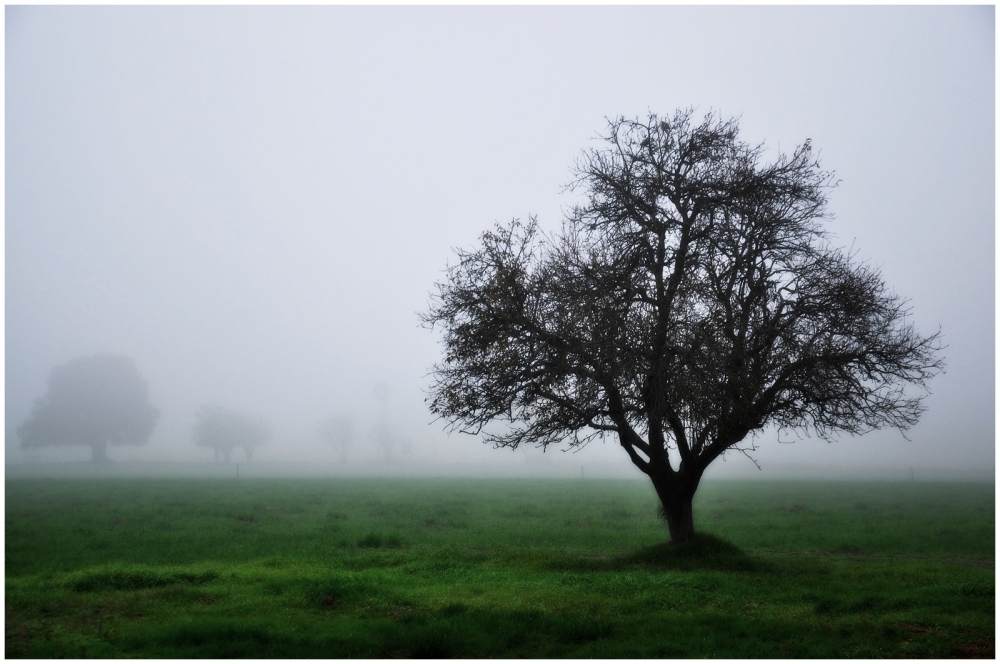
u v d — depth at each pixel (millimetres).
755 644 11836
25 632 12172
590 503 42750
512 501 44344
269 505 39844
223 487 58000
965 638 12234
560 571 18906
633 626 13062
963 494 51188
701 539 20484
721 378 18016
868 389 19234
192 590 15328
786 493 53156
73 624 12789
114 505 38375
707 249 20578
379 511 37000
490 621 13117
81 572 17172
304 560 20219
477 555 21531
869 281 20219
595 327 18516
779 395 19703
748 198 20297
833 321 19438
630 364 17844
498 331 19625
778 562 20609
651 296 20578
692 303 19641
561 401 19312
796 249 20750
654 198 20828
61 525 28109
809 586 16750
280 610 14000
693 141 21078
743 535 27047
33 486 56969
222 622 12633
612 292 19609
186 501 40938
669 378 17859
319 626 12812
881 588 16469
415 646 11539
